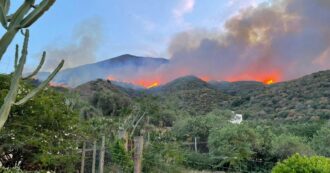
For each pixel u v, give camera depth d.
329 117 40.94
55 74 3.66
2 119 3.28
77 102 25.80
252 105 53.16
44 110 9.91
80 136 11.02
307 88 52.78
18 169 8.88
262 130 24.98
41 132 10.01
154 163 14.02
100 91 42.81
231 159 20.67
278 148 22.27
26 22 3.40
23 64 3.46
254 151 22.66
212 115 32.50
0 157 9.88
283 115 45.19
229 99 57.59
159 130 28.77
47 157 9.53
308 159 6.46
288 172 6.34
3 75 9.84
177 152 16.58
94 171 10.66
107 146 13.20
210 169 20.31
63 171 10.77
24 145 9.73
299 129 31.73
